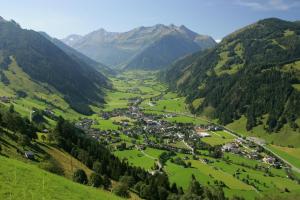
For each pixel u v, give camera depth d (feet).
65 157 489.26
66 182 257.34
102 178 409.28
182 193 527.81
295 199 569.64
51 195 212.23
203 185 594.24
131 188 473.67
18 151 395.96
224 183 618.85
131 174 532.32
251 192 594.24
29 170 246.88
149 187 457.68
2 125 476.95
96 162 495.82
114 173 505.25
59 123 628.28
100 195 257.14
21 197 192.13
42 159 407.44
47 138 541.75
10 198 185.26
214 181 621.31
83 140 621.72
